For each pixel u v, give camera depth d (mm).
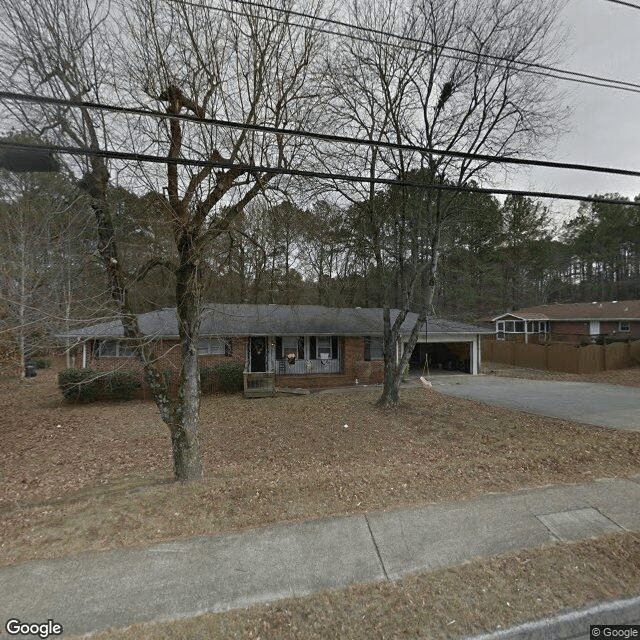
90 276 8086
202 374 14305
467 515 3967
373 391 14547
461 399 12273
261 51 5246
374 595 2822
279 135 5684
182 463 5160
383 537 3568
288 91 5527
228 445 7789
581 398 12266
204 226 5074
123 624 2568
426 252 12086
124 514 4105
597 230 33938
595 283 39375
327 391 14812
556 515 3969
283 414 10797
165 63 5059
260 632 2492
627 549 3391
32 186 10008
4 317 8773
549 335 29672
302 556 3295
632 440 7047
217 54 5211
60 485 5801
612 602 2770
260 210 7219
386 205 11344
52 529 3834
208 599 2795
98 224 5062
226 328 14305
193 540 3547
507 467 5527
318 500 4398
